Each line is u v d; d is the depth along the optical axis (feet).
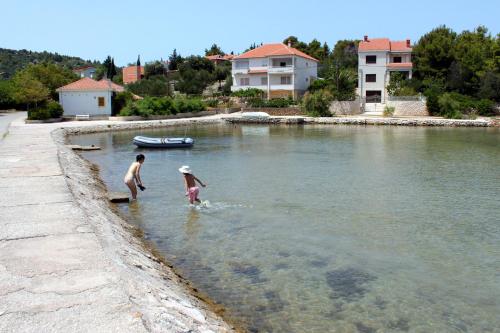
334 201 63.36
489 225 52.37
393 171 88.53
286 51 273.95
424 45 272.92
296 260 40.73
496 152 116.06
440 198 65.62
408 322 29.96
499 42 257.14
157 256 40.63
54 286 24.52
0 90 241.14
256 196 66.03
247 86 286.66
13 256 29.07
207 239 46.24
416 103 228.63
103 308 22.09
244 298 32.73
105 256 29.27
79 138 149.28
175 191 68.74
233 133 173.88
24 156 78.59
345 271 38.40
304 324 29.22
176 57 438.40
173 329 21.83
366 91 268.21
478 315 31.14
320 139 150.30
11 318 20.90
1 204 43.32
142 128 187.21
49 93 216.95
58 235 33.60
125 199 61.46
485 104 220.23
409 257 42.04
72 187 53.06
